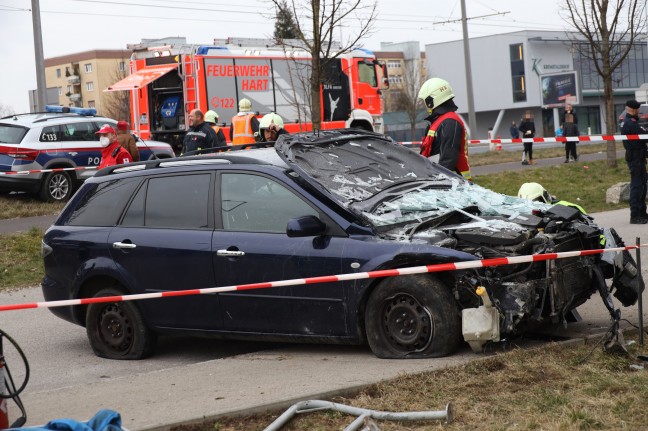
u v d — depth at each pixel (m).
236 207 6.99
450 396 5.20
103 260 7.47
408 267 6.24
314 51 15.51
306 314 6.59
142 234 7.32
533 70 73.81
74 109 20.11
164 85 23.36
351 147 7.63
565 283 6.39
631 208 13.73
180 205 7.27
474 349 6.16
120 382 6.29
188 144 13.61
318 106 15.65
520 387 5.31
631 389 5.15
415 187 7.26
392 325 6.32
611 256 6.70
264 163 7.05
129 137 14.13
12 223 16.33
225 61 23.11
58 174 18.75
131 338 7.43
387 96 87.19
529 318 6.27
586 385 5.25
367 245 6.37
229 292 6.88
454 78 79.00
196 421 5.04
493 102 76.50
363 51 26.27
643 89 35.69
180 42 24.72
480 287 5.91
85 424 4.28
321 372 6.04
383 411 4.99
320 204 6.64
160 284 7.20
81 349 8.05
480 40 76.56
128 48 23.80
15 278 11.80
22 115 19.33
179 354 7.61
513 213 6.96
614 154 22.95
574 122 27.56
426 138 8.80
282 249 6.65
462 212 6.80
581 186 19.62
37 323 9.33
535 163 28.45
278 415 5.15
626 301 6.95
